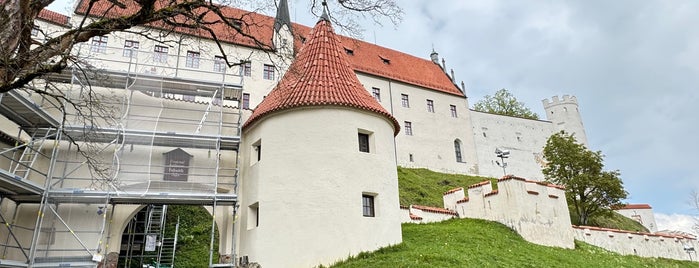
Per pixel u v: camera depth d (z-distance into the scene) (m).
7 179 12.79
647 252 25.81
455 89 48.47
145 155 16.95
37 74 7.76
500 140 49.25
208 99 24.05
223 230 17.28
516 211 19.55
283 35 32.81
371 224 15.05
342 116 15.84
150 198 15.19
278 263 14.26
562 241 20.62
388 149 16.77
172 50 29.41
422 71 48.16
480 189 21.84
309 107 15.85
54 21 26.78
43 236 15.02
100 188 15.30
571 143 35.47
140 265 23.52
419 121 43.50
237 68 31.55
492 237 17.92
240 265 15.57
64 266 13.97
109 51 27.53
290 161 15.29
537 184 21.16
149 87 17.66
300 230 14.40
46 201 14.14
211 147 17.25
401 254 14.20
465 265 13.22
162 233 24.36
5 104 13.92
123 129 15.68
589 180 32.62
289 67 15.48
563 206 21.78
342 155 15.31
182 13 9.92
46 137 15.06
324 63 17.72
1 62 7.41
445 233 18.23
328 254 14.09
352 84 17.41
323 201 14.66
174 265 23.66
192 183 16.53
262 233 14.91
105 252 15.41
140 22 9.37
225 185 17.50
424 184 36.09
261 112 16.53
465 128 46.91
